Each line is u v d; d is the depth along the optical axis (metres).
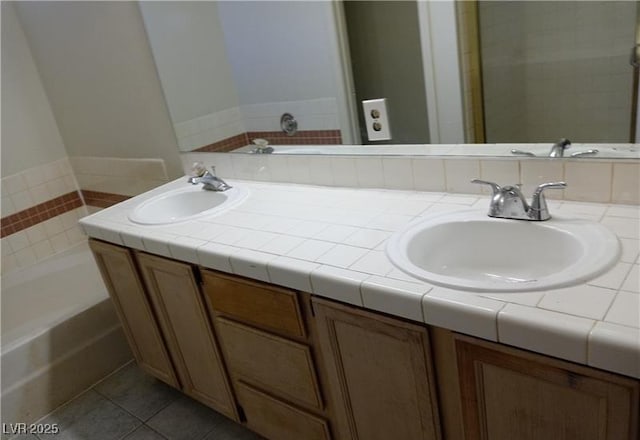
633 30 1.18
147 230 1.61
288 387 1.43
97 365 2.28
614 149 1.25
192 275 1.49
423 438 1.15
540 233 1.18
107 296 2.33
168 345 1.82
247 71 1.88
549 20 1.28
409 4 1.50
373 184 1.67
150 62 2.14
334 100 1.71
